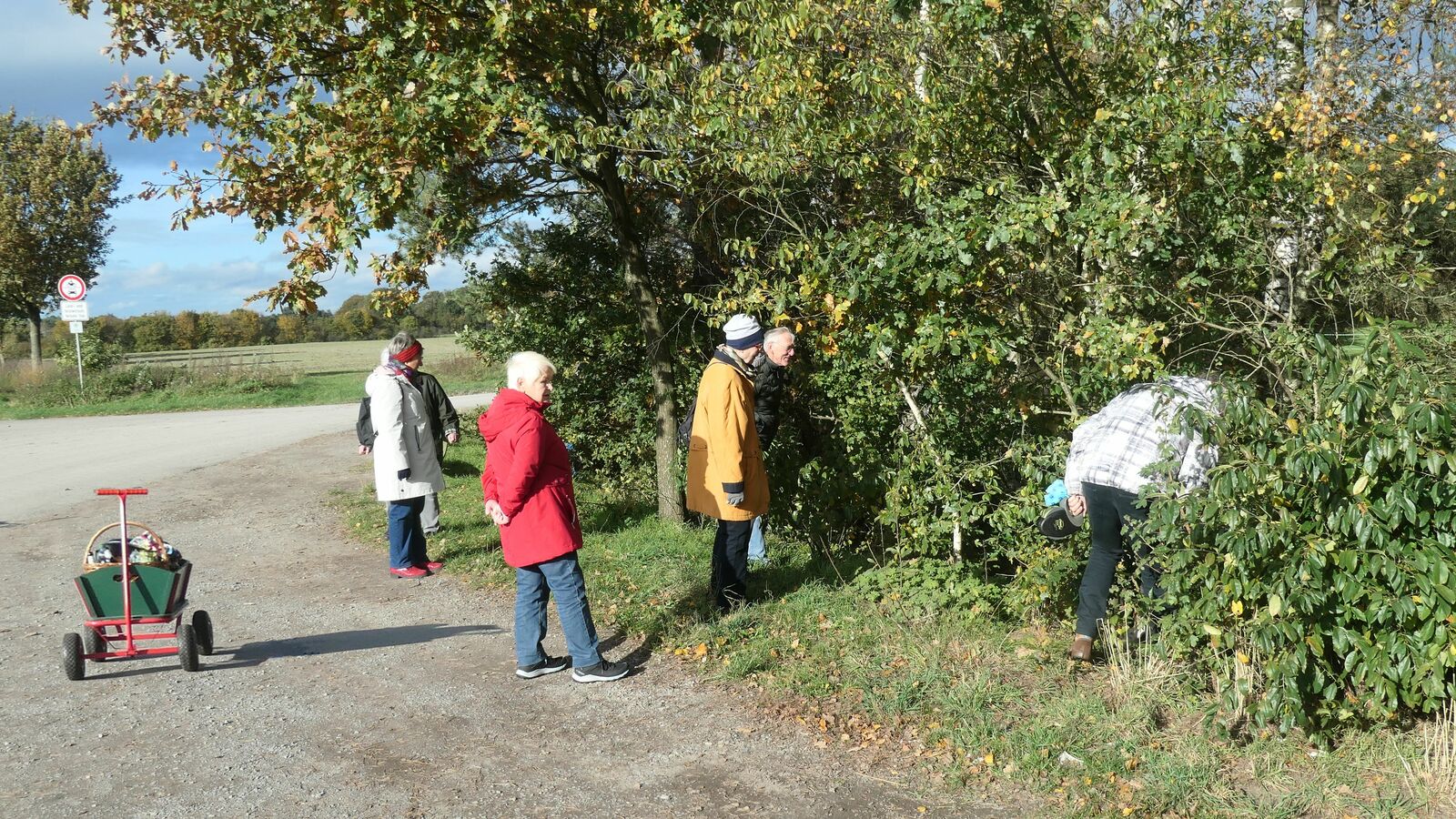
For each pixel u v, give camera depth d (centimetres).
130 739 445
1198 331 607
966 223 549
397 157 692
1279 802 361
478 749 433
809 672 500
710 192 834
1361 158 661
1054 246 602
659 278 1062
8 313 3688
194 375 2891
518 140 814
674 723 455
